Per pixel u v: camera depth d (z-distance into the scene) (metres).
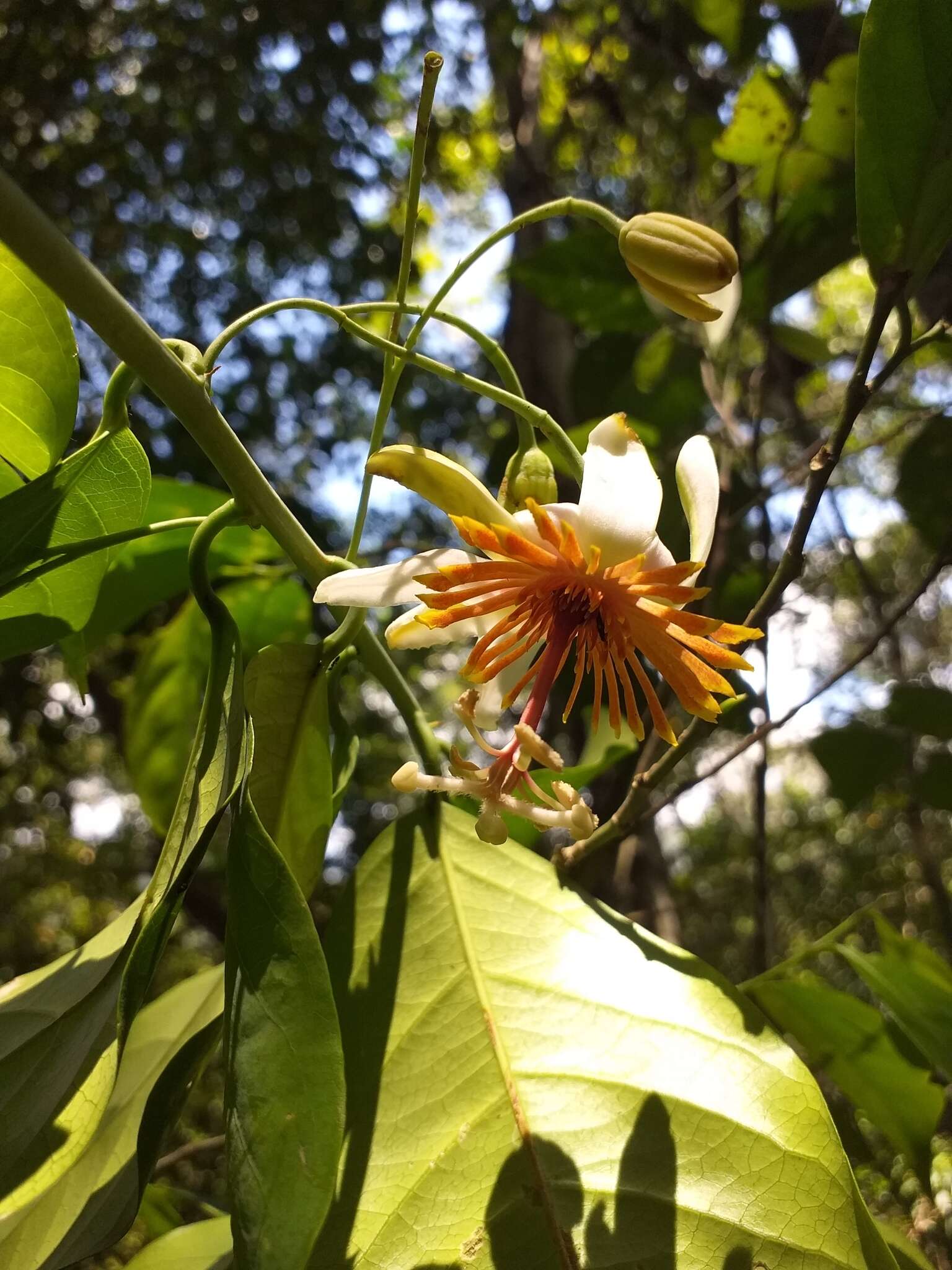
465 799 0.12
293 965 0.07
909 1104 0.13
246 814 0.08
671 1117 0.08
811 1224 0.07
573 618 0.09
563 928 0.09
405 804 0.67
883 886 0.71
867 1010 0.12
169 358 0.08
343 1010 0.09
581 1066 0.08
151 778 0.16
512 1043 0.08
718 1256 0.07
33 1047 0.09
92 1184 0.09
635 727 0.09
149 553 0.15
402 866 0.10
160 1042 0.11
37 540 0.09
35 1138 0.08
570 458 0.10
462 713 0.09
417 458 0.09
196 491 0.14
